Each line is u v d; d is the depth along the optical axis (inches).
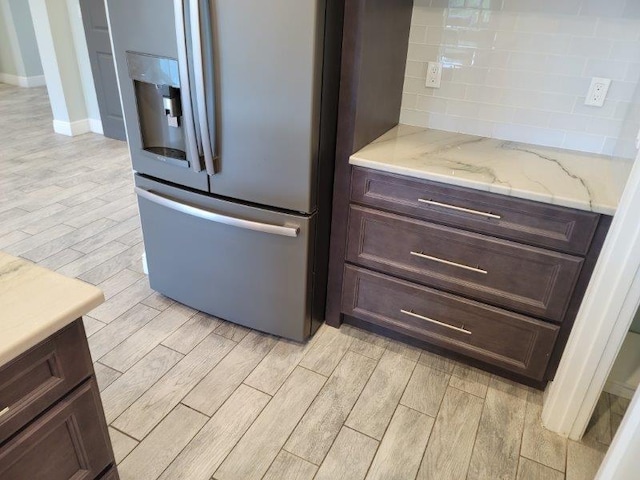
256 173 69.1
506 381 75.9
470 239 66.6
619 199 57.6
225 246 77.3
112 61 168.2
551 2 69.5
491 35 75.0
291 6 57.1
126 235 115.3
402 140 77.9
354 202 72.9
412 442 65.1
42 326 29.8
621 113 70.8
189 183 75.1
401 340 83.5
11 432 31.4
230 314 83.9
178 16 60.4
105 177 148.9
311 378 75.0
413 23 79.1
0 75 259.1
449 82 80.6
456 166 67.4
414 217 69.3
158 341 81.4
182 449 62.8
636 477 40.8
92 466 39.2
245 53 61.4
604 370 60.2
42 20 168.9
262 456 62.4
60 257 104.9
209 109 66.7
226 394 71.5
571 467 62.2
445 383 75.1
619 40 67.5
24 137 181.6
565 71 72.3
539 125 77.0
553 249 61.9
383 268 75.5
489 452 64.0
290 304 77.8
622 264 54.1
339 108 67.5
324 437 65.4
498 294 68.3
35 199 131.7
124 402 69.3
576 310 64.2
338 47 63.5
